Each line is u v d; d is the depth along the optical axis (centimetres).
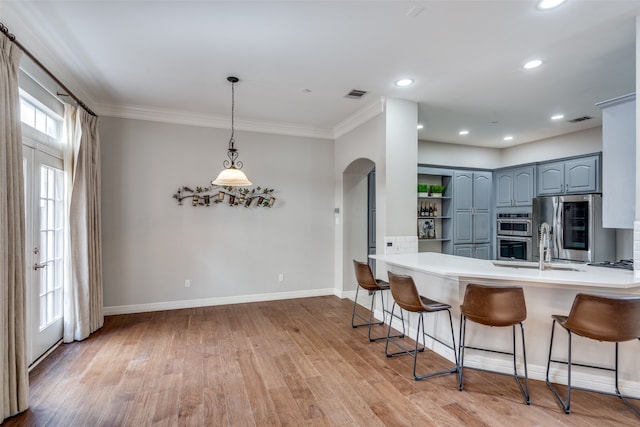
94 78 346
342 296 528
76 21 245
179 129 463
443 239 599
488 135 567
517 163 639
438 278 317
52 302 321
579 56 298
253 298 502
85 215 349
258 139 505
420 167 573
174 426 207
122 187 437
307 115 471
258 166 505
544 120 482
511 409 225
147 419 213
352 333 372
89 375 271
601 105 302
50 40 270
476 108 433
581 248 468
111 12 235
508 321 233
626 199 286
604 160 301
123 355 310
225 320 414
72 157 343
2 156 204
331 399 238
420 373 276
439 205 619
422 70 329
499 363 275
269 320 415
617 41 272
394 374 275
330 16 240
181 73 336
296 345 336
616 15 237
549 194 532
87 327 350
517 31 259
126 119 438
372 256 374
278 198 517
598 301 206
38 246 293
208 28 256
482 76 340
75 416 216
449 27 254
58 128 332
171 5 227
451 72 332
